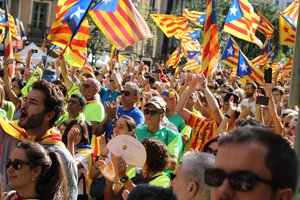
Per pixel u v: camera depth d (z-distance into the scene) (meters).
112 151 6.20
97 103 10.59
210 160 4.86
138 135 8.34
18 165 5.12
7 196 5.40
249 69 14.98
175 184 4.91
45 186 5.18
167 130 8.24
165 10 77.25
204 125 9.40
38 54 35.91
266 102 9.14
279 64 24.94
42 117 5.96
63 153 5.85
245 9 16.38
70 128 7.79
